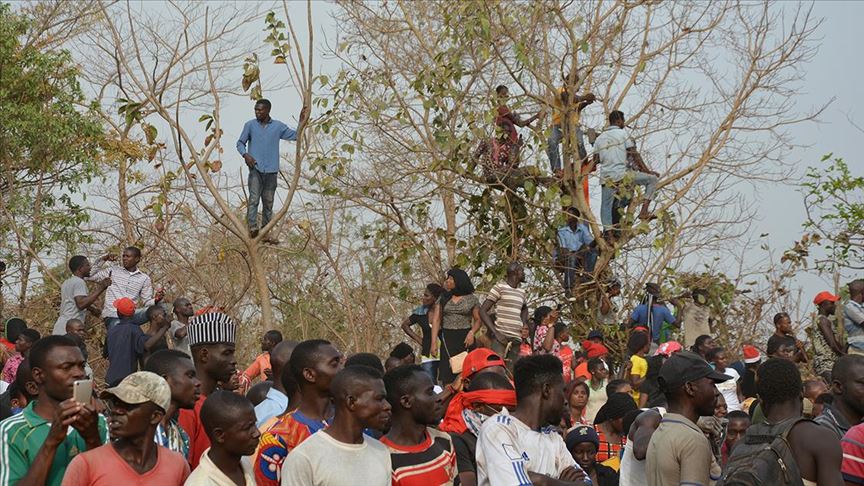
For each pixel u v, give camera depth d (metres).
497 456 5.56
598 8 14.97
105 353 12.67
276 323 16.14
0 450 5.07
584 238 14.98
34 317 16.20
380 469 5.30
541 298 15.12
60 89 17.73
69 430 5.21
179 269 15.55
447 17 14.62
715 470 6.73
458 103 14.52
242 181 14.58
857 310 13.52
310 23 12.85
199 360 6.46
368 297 15.85
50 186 17.67
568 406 9.88
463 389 6.66
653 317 14.62
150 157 13.80
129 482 4.77
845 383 6.38
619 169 14.83
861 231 15.11
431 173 15.16
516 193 14.64
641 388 11.56
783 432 5.52
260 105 14.74
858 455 5.95
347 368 5.33
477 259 15.11
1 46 17.11
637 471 6.55
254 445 5.14
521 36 14.59
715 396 5.94
